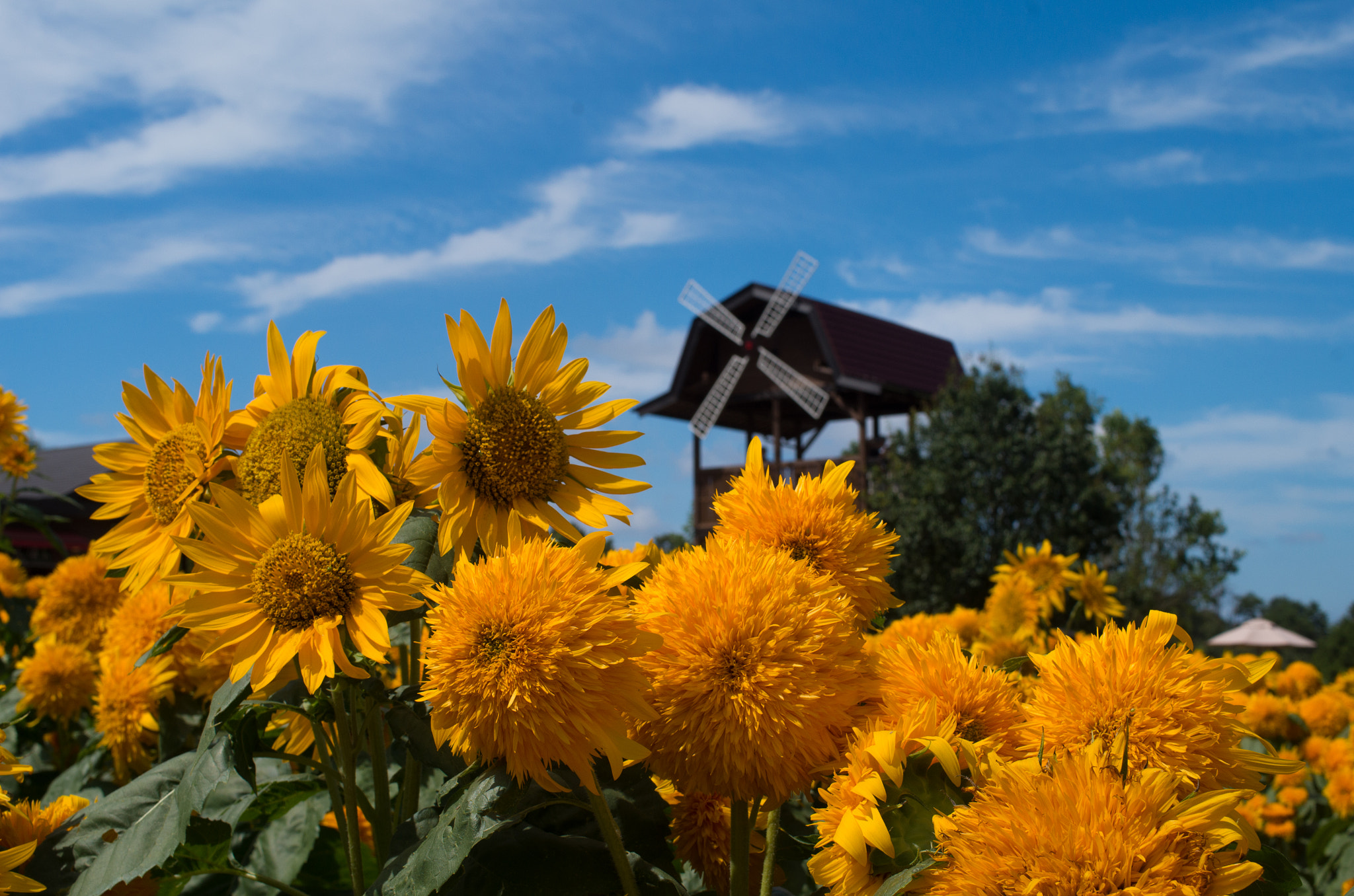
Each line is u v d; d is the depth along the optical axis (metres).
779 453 24.27
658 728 1.06
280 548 1.33
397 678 2.66
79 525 23.56
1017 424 21.52
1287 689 5.87
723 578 1.08
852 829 0.96
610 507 1.58
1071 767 0.90
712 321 25.66
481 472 1.51
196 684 2.70
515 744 1.01
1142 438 37.97
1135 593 24.05
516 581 1.04
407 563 1.53
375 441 1.63
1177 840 0.85
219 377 1.68
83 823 1.54
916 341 27.05
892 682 1.15
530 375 1.60
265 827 2.16
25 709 3.16
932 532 20.44
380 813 1.61
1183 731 0.99
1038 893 0.82
